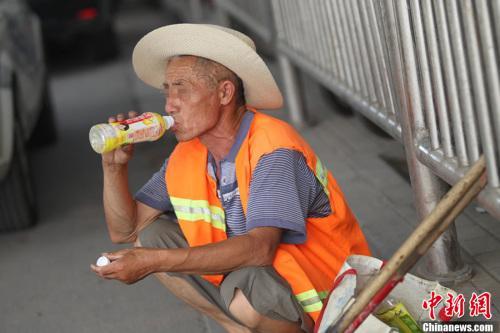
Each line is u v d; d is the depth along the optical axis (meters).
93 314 7.80
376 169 9.85
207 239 5.71
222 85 5.47
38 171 12.98
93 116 15.95
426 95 5.93
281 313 5.36
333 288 5.05
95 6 21.23
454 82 5.44
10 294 8.55
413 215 8.33
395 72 6.30
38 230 10.38
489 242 7.30
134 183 11.60
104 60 21.95
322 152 10.85
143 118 5.43
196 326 7.21
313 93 13.74
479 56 4.96
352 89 8.20
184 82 5.44
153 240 5.89
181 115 5.48
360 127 11.55
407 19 6.02
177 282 5.75
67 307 8.04
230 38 5.32
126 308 7.80
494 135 4.94
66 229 10.26
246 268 5.32
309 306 5.40
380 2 6.51
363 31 7.23
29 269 9.14
